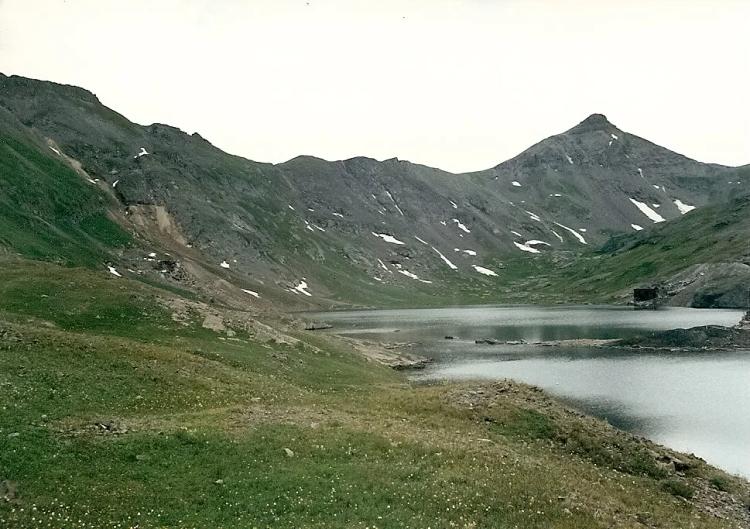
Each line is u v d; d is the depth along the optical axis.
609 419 63.00
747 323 132.00
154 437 28.27
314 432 32.19
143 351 45.22
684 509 31.78
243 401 39.34
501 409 42.16
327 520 22.58
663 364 100.38
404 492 25.44
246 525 21.70
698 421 61.81
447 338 149.88
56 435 26.92
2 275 63.94
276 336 70.06
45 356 38.56
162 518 21.73
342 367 67.19
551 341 137.75
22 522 19.70
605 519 25.81
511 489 27.02
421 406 42.16
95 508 21.69
